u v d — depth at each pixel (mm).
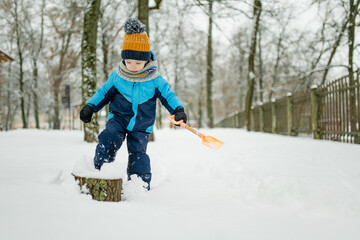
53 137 9305
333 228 1694
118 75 2564
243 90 31094
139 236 1453
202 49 24609
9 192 2021
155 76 2602
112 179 2180
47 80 26406
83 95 7695
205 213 1936
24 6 21375
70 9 11547
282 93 22875
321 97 8547
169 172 3717
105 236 1412
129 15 15477
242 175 3336
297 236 1569
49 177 2537
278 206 2160
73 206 1801
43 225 1460
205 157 4879
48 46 23766
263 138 9172
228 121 26094
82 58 7777
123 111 2549
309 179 2721
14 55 23766
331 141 7629
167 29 20188
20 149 5617
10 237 1303
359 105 6652
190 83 31250
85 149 5711
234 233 1581
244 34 20891
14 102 27328
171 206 2152
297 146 6211
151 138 8039
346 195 2225
